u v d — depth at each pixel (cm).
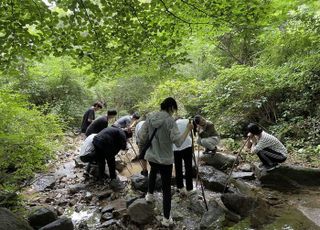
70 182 616
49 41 421
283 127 778
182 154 509
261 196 514
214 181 542
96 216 467
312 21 779
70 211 488
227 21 438
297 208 466
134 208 435
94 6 389
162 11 412
